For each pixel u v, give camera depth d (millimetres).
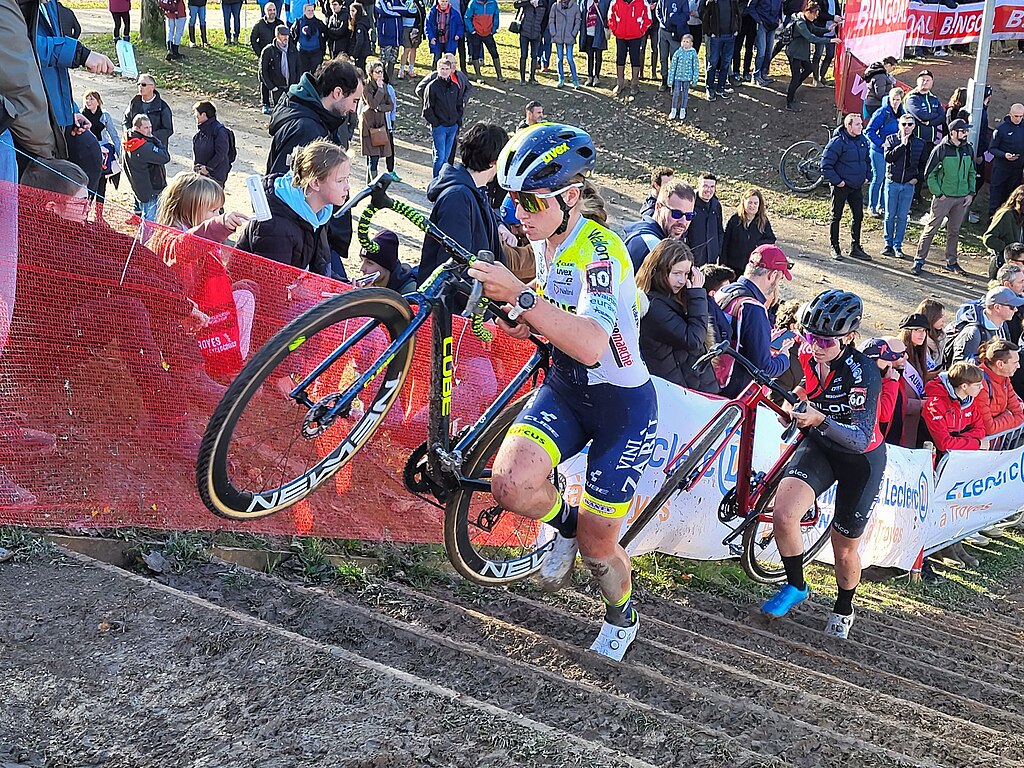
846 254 12836
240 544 3824
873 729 3605
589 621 4039
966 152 12078
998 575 7141
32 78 3922
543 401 3275
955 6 14727
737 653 4238
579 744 2531
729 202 13883
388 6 16016
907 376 7059
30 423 3404
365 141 12508
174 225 4473
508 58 18266
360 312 2775
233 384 2619
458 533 3428
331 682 2715
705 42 16047
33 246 3438
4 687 2576
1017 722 4297
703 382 5199
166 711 2555
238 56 17719
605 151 14945
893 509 6402
